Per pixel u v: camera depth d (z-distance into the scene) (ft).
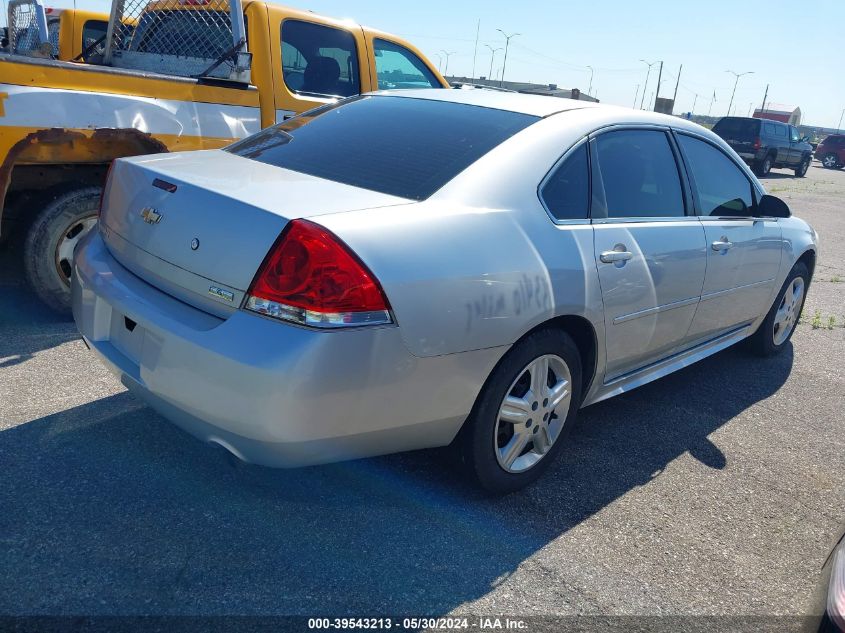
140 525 8.70
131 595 7.56
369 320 7.61
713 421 13.56
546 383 10.01
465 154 9.70
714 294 13.28
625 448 12.09
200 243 8.13
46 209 14.03
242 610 7.50
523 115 10.71
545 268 9.31
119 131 13.88
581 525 9.67
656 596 8.43
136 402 11.70
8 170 12.73
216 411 7.67
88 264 9.71
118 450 10.26
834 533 10.18
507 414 9.57
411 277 7.92
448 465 9.93
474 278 8.46
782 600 8.63
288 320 7.44
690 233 12.32
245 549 8.46
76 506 8.93
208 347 7.59
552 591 8.30
